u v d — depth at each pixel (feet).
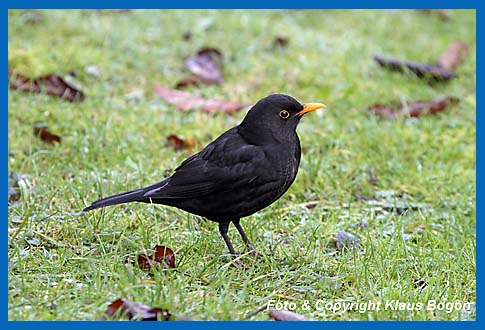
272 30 57.36
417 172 40.81
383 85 49.88
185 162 31.42
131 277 27.78
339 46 55.62
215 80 48.96
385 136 43.65
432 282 29.53
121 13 58.49
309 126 44.19
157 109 45.16
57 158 38.96
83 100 45.39
